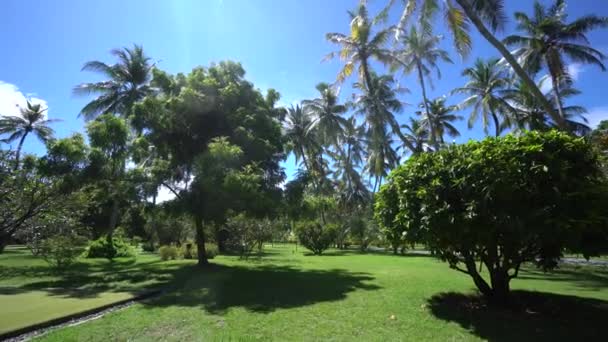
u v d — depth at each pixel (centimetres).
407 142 1944
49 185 1054
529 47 1995
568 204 471
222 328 512
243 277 1024
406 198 595
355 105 2312
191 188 1164
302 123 3097
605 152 1084
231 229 1836
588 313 561
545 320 527
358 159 3562
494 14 1142
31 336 496
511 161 498
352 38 1783
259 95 1343
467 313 572
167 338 470
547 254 560
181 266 1341
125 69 2316
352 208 3338
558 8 1945
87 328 518
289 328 509
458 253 666
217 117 1216
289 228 3081
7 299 719
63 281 991
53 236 1129
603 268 1405
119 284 930
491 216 500
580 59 1905
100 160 1054
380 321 540
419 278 977
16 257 1741
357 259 1716
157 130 1181
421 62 2036
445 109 3033
